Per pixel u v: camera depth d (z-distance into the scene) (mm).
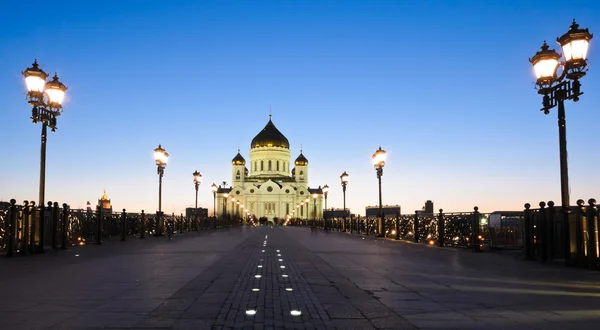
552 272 12062
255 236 36688
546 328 6207
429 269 12859
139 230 33781
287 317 6875
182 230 45062
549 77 14156
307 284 10031
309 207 156250
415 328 6242
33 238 17312
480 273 11922
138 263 14180
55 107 18812
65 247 19828
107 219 26984
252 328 6242
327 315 7012
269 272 12086
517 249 19031
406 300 8180
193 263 14258
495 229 19625
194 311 7227
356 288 9523
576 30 13000
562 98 13836
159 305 7660
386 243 25922
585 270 12383
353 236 36844
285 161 160125
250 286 9703
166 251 19203
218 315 6965
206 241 28016
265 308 7484
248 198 153625
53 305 7617
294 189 156250
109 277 10953
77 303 7789
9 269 12508
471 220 19875
